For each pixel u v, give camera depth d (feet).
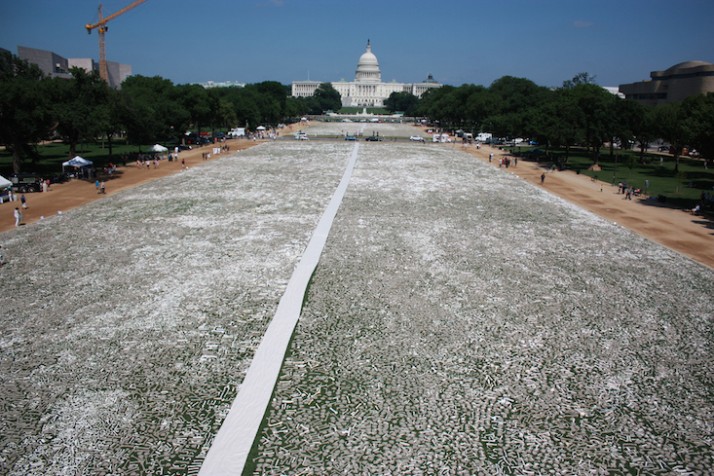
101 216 215.72
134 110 382.42
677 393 96.17
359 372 101.14
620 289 143.95
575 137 392.88
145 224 203.51
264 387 95.55
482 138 643.45
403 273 153.17
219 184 296.71
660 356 108.78
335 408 90.53
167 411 88.69
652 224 219.00
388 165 391.24
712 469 77.46
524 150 542.98
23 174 277.64
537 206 252.21
